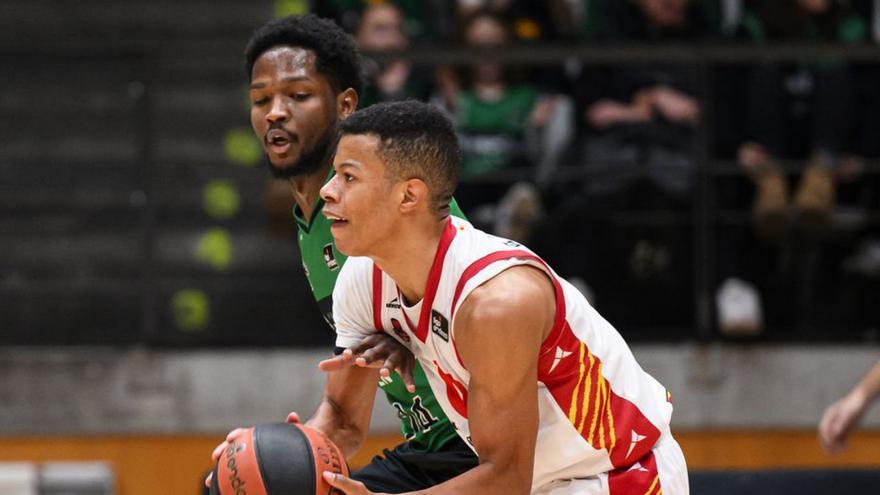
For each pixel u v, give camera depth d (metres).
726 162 13.44
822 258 13.74
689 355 13.06
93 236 14.40
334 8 14.51
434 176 6.10
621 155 13.44
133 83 13.91
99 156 14.54
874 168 13.28
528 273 6.07
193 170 14.52
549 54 12.42
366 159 6.03
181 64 14.70
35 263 14.34
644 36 13.82
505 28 13.63
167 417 13.06
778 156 13.45
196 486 12.98
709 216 13.22
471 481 5.97
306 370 13.08
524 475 6.05
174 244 14.52
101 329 14.14
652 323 13.66
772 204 13.22
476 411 6.03
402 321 6.55
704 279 13.10
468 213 13.51
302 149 7.32
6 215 14.43
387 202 6.05
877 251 13.62
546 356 6.29
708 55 12.54
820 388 13.03
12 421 13.07
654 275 13.63
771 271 13.67
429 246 6.20
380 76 13.52
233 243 14.55
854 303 13.73
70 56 13.84
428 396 7.54
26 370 13.15
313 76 7.32
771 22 13.70
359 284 6.73
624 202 13.42
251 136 14.71
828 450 9.95
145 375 13.13
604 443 6.55
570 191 13.51
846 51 12.53
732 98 13.45
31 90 14.47
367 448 12.68
